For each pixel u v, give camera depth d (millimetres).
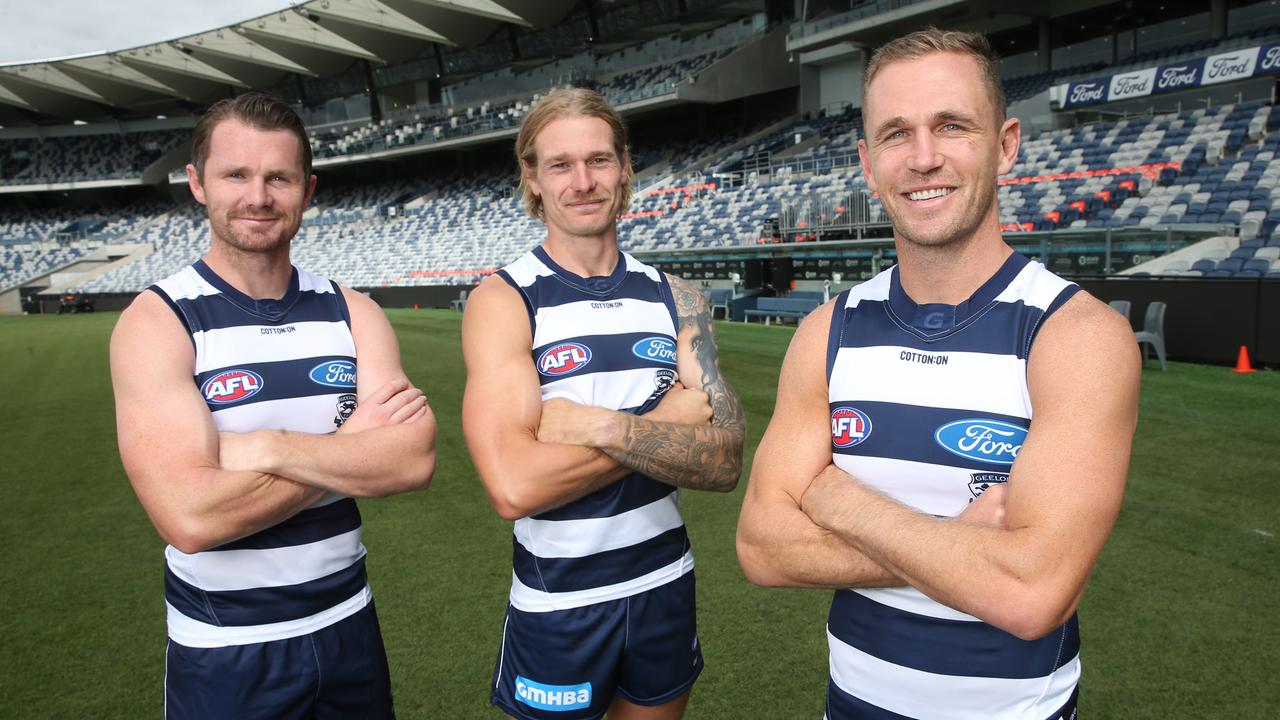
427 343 13047
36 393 9820
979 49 1270
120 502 5090
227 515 1581
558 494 1738
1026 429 1253
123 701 2689
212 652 1662
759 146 25578
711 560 3725
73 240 39094
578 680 1865
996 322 1284
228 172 1688
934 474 1300
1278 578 3281
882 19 19891
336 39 33219
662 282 2078
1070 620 1301
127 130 44188
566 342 1881
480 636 3076
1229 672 2613
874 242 13906
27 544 4301
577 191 1861
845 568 1330
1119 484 1169
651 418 1910
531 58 34062
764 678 2703
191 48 34250
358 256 32062
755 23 28281
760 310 14297
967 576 1168
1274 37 16188
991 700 1267
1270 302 7668
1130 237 10352
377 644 1877
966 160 1249
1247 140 13859
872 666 1349
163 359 1637
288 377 1775
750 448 5730
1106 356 1183
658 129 32406
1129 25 19641
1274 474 4555
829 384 1438
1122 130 15820
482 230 29672
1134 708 2436
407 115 38656
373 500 4875
